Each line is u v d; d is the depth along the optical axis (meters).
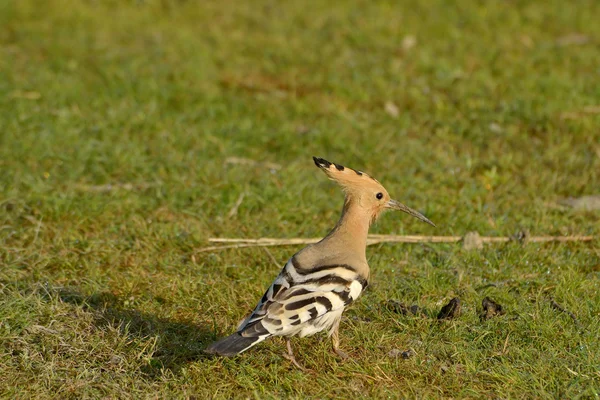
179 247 13.87
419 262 13.50
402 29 23.38
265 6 25.44
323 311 9.86
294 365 10.59
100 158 16.33
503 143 17.66
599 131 17.92
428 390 10.12
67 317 11.47
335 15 24.50
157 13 24.94
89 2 25.47
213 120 18.59
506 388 10.09
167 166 16.36
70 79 20.12
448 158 17.03
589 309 11.68
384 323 11.61
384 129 18.20
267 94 20.05
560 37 23.00
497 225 14.55
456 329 11.27
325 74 20.95
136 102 19.12
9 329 10.98
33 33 23.08
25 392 10.02
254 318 9.62
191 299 12.16
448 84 20.12
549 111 18.47
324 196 15.54
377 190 11.08
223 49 22.41
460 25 23.81
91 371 10.42
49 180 15.70
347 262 10.33
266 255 13.66
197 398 10.01
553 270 13.09
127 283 12.59
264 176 16.12
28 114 18.12
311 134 17.75
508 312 11.81
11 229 14.09
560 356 10.75
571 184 15.97
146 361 10.65
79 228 14.34
